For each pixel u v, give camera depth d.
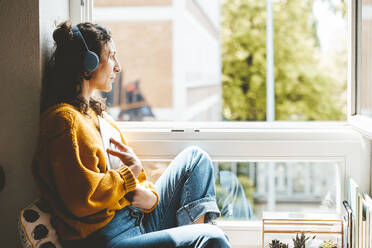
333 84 5.44
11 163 1.46
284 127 1.83
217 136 1.74
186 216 1.43
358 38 1.73
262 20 5.67
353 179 1.70
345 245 1.58
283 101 5.61
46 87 1.40
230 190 1.89
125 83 6.40
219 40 5.86
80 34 1.30
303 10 5.42
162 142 1.74
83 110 1.30
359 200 1.48
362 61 1.67
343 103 5.45
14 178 1.47
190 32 6.27
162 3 6.21
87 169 1.18
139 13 6.27
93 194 1.18
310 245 1.63
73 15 1.68
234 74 5.83
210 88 6.03
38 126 1.44
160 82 6.42
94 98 1.48
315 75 5.48
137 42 6.33
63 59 1.30
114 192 1.21
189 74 6.38
